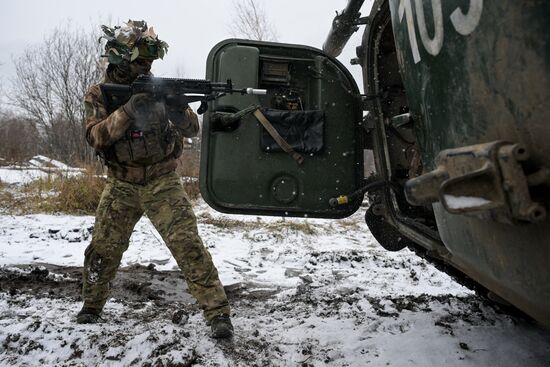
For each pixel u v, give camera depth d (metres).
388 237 3.44
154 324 3.12
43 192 9.80
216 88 3.03
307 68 3.54
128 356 2.63
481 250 1.69
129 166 3.09
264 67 3.50
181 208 3.06
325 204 3.37
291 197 3.34
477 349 2.72
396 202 3.13
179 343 2.73
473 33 1.51
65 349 2.74
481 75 1.51
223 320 2.87
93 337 2.82
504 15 1.38
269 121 3.31
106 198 3.12
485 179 1.38
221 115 3.30
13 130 26.67
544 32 1.29
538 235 1.40
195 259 2.95
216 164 3.31
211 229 7.61
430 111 1.83
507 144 1.38
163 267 5.11
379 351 2.73
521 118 1.39
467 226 1.72
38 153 24.92
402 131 3.21
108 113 3.06
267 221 8.51
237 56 3.37
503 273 1.61
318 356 2.69
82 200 8.97
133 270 4.90
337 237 7.68
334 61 3.45
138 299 3.98
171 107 3.10
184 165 12.56
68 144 20.61
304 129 3.34
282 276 4.92
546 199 1.34
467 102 1.59
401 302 3.62
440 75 1.72
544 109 1.32
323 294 3.99
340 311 3.45
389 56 3.26
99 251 3.10
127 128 2.95
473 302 3.54
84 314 3.14
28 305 3.52
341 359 2.66
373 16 3.12
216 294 2.92
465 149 1.48
